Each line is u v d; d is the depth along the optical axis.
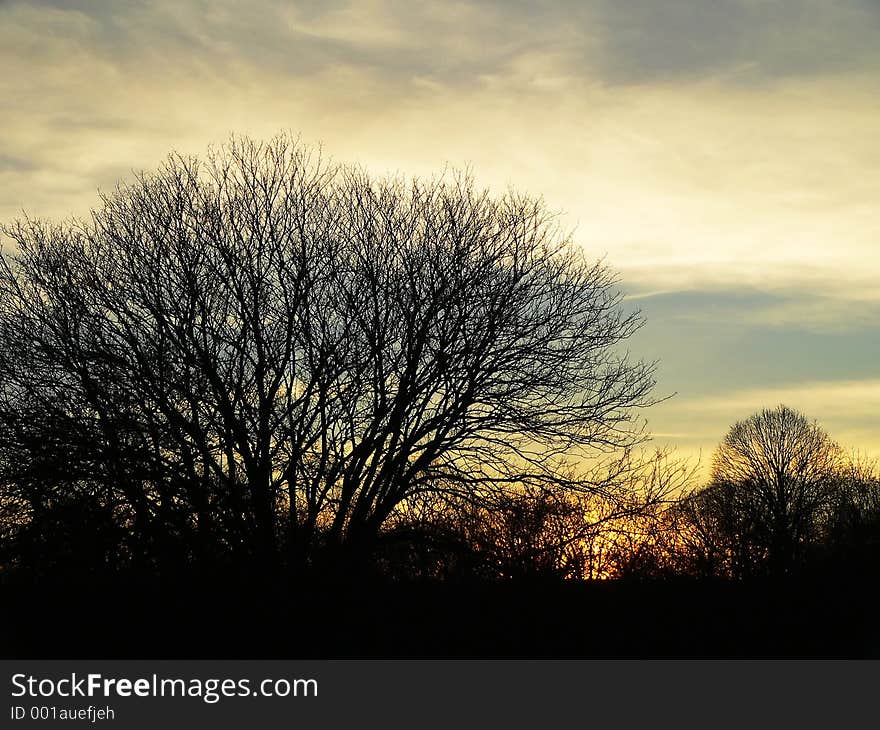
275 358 25.31
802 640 25.17
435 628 24.33
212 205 26.31
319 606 23.77
